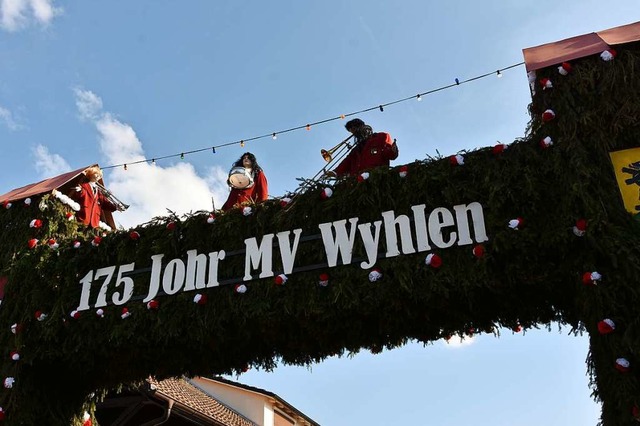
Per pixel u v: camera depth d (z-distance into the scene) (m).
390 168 5.85
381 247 5.56
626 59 5.30
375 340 6.08
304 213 5.95
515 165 5.41
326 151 7.34
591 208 4.88
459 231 5.37
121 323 6.16
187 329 5.93
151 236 6.48
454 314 5.72
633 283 4.61
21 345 6.39
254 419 17.69
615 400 4.44
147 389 10.72
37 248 6.83
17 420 6.27
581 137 5.24
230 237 6.16
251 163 7.95
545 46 6.05
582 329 5.53
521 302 5.63
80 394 7.05
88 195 8.07
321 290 5.60
